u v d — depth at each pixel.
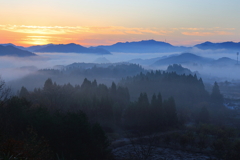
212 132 75.25
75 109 75.81
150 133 73.06
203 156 59.41
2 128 29.59
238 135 78.56
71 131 36.88
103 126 81.25
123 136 74.00
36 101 72.69
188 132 71.94
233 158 55.53
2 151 16.69
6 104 39.69
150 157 52.94
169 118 89.75
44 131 35.38
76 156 36.12
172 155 58.62
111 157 48.12
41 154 23.48
